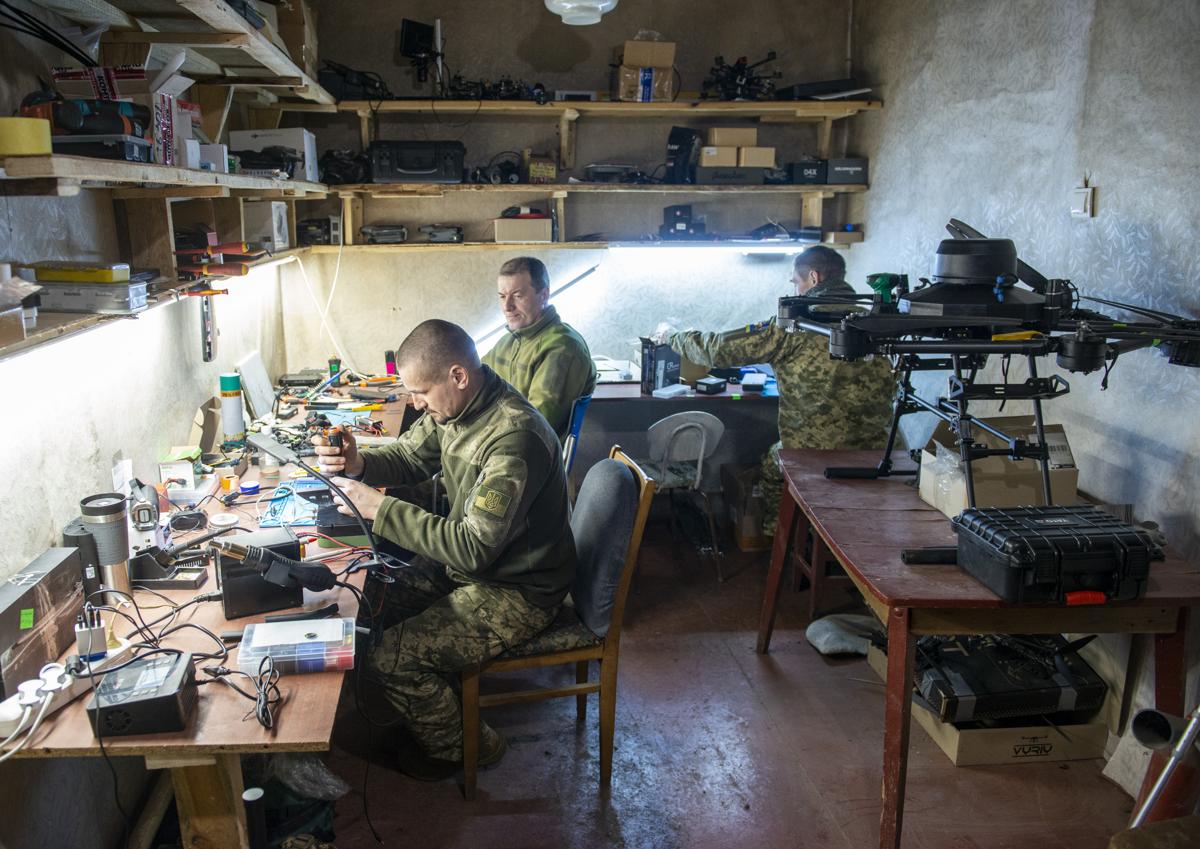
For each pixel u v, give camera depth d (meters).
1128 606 1.90
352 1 4.05
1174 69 2.32
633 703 2.75
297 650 1.55
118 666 1.47
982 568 1.92
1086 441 2.69
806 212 4.46
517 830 2.18
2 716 1.32
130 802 2.09
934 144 3.63
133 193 2.18
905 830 2.20
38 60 1.85
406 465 2.45
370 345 4.39
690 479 3.69
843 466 2.77
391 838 2.14
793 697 2.80
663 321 4.56
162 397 2.51
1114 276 2.58
